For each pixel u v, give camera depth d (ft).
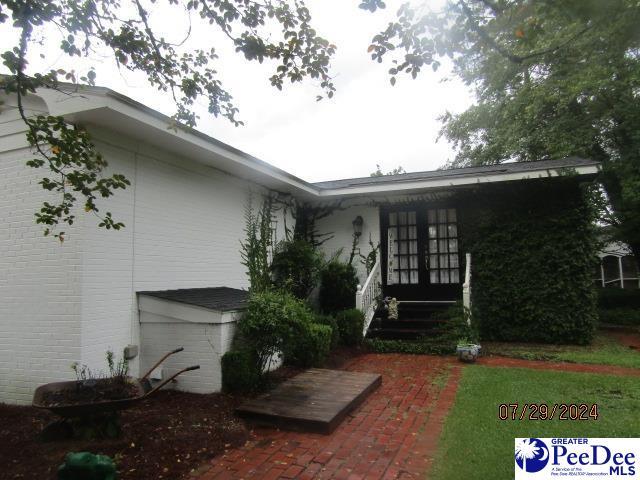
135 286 18.34
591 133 40.16
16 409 15.89
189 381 17.39
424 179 29.81
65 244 16.34
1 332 17.13
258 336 17.63
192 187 22.20
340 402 15.20
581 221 27.81
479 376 19.97
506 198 29.76
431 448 12.13
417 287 33.17
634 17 11.01
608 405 15.35
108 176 17.15
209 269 23.21
